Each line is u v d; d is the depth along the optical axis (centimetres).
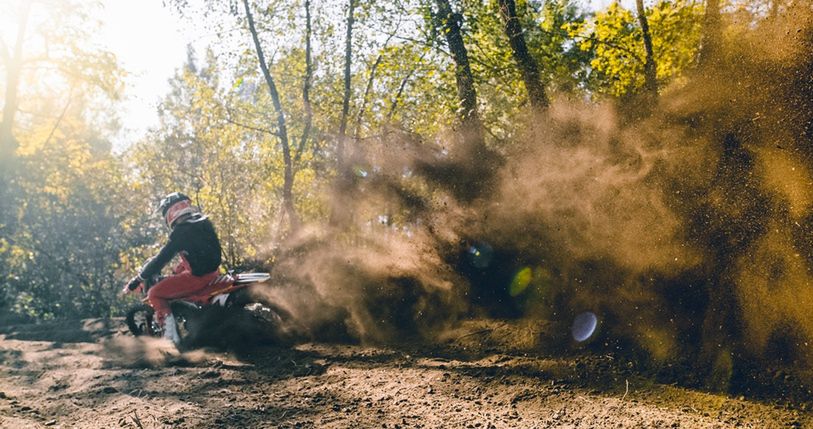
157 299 695
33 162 1917
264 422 391
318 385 495
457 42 986
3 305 1595
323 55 1003
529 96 940
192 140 1076
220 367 581
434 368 525
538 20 1137
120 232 1549
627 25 1175
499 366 504
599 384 445
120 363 619
